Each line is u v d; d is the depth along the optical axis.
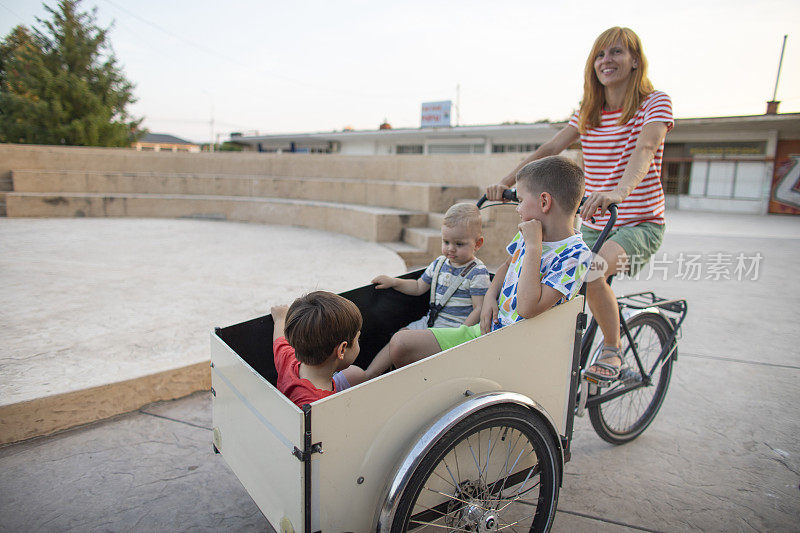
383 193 7.70
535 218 1.61
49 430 2.19
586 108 2.24
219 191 9.33
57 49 13.20
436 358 1.29
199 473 1.98
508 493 1.83
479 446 1.43
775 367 3.12
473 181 7.25
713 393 2.78
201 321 3.24
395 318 2.30
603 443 2.32
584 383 1.99
